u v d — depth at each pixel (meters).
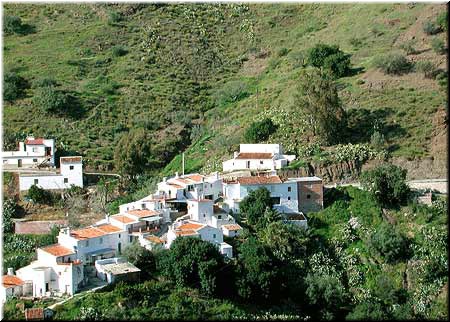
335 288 137.75
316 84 188.12
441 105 191.25
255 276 133.88
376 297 141.75
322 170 174.00
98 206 174.12
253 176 165.25
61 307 123.75
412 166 175.25
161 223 154.00
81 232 143.62
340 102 193.75
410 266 145.50
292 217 156.75
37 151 189.62
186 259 132.12
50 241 153.12
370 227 154.62
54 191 176.62
